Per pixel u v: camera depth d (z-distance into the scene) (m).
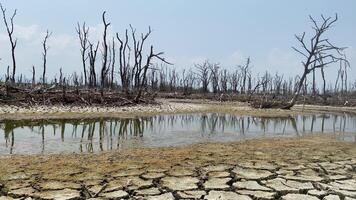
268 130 18.72
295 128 20.31
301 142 13.84
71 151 11.29
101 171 8.42
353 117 31.05
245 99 56.81
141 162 9.46
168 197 6.68
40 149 11.61
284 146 12.62
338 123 24.58
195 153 10.90
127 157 10.16
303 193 7.07
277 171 8.69
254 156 10.49
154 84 73.06
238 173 8.44
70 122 20.05
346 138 15.73
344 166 9.37
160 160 9.74
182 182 7.64
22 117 21.33
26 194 6.72
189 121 23.03
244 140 14.45
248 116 28.19
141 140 14.06
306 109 40.72
